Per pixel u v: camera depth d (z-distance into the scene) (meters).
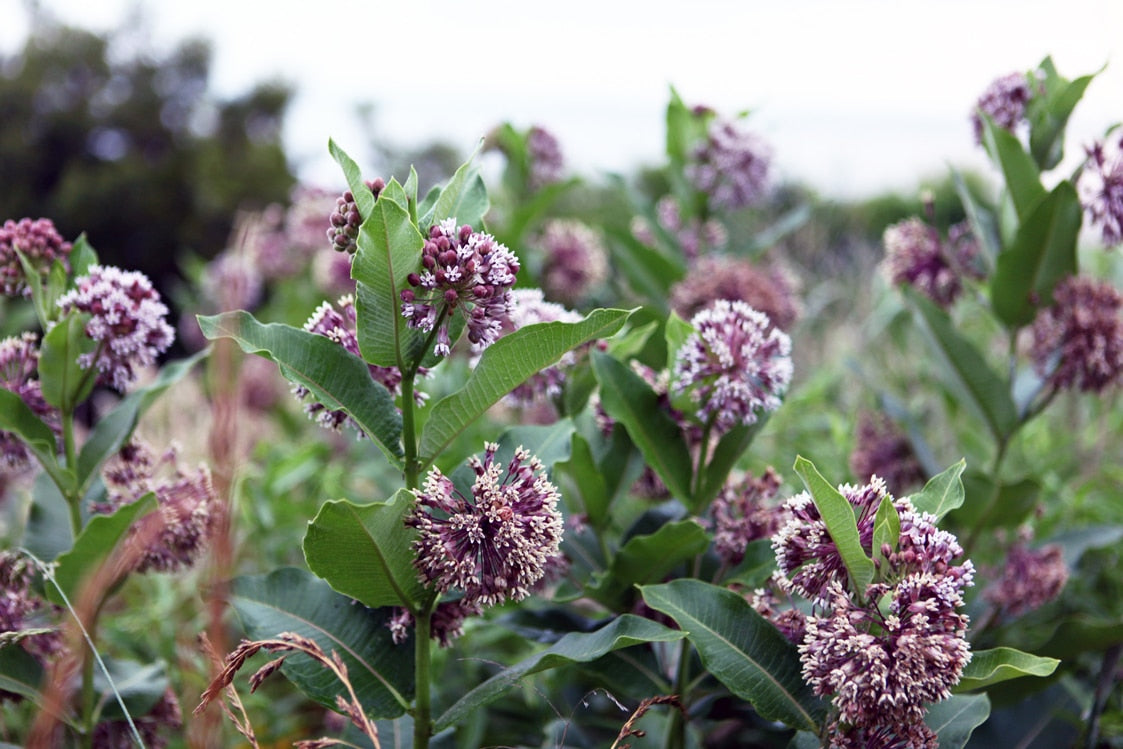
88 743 1.06
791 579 0.93
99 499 1.12
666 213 1.92
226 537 0.90
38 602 1.11
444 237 0.91
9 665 1.05
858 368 1.38
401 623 0.98
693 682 1.06
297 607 1.00
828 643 0.88
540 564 0.91
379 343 0.93
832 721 0.92
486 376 0.94
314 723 1.37
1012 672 0.90
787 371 1.05
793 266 2.38
